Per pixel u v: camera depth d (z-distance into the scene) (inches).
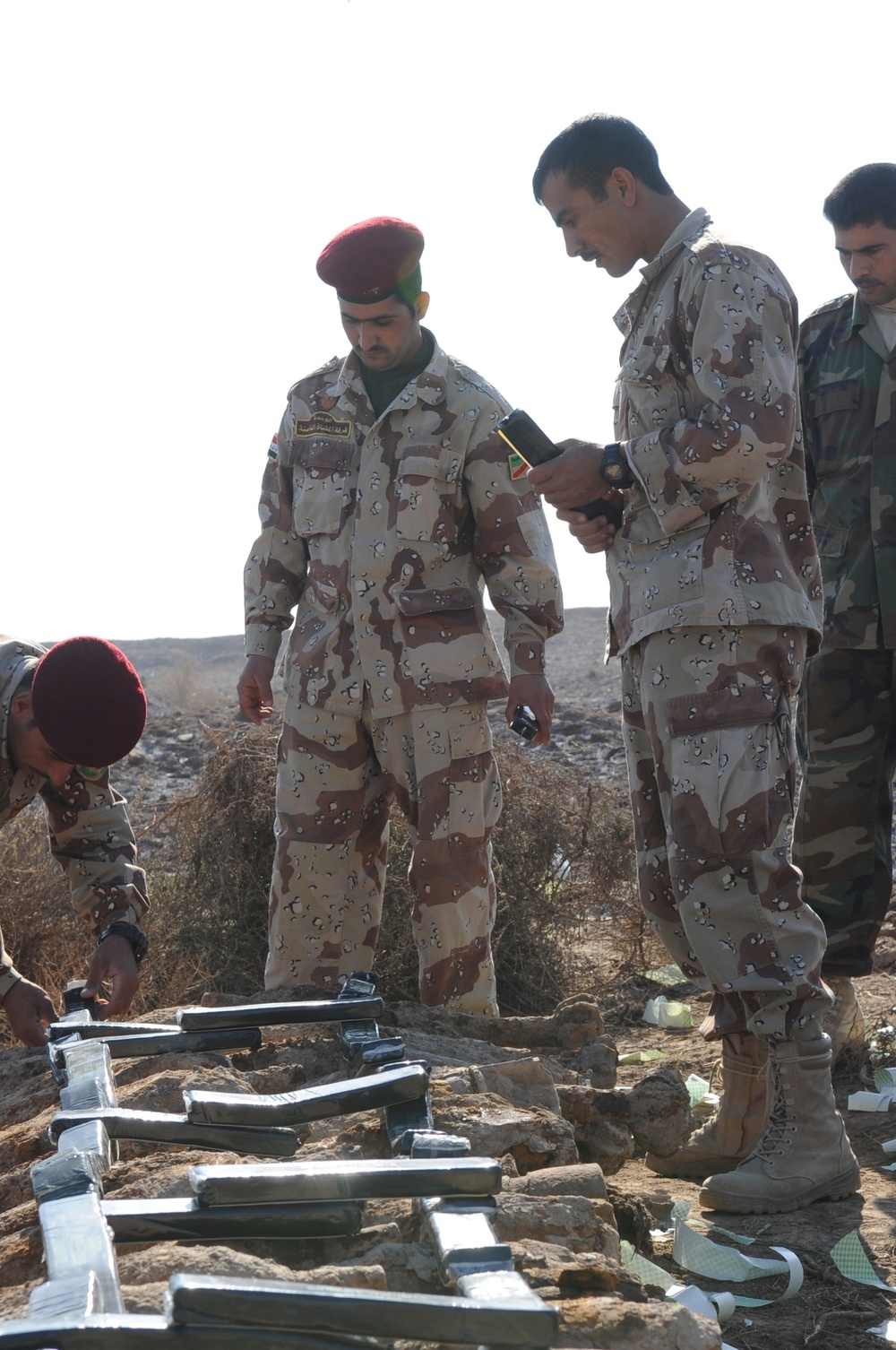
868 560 143.6
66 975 184.9
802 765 148.8
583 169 112.8
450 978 139.6
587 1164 85.4
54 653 105.3
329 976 142.2
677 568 107.8
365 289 135.3
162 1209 62.4
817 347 151.3
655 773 111.9
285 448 149.9
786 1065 108.6
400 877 193.6
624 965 211.5
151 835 217.3
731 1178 107.4
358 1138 80.1
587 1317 60.3
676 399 111.3
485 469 140.6
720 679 107.2
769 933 106.2
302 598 146.7
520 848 208.2
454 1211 63.9
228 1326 50.0
